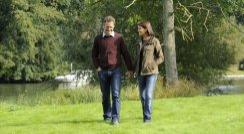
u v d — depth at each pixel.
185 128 25.48
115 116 26.94
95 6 67.00
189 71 68.94
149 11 65.56
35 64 128.62
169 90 51.44
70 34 73.62
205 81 68.69
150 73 26.42
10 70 127.31
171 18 58.34
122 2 64.44
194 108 32.00
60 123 28.19
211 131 24.81
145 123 26.80
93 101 50.22
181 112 30.58
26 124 28.81
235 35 71.94
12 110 37.47
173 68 58.06
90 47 71.25
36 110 33.50
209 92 62.03
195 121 27.62
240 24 76.38
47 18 120.38
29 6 121.06
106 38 26.69
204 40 69.00
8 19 121.56
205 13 64.44
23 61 126.94
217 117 28.52
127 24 64.94
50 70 128.00
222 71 71.19
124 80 60.88
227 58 71.06
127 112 31.12
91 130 25.70
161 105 33.28
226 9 63.66
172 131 24.84
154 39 26.52
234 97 37.19
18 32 122.19
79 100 50.19
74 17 73.81
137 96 47.22
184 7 56.72
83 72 71.56
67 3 112.62
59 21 123.69
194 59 69.38
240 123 26.61
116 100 26.77
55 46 126.38
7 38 122.31
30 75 127.12
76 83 72.25
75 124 27.53
